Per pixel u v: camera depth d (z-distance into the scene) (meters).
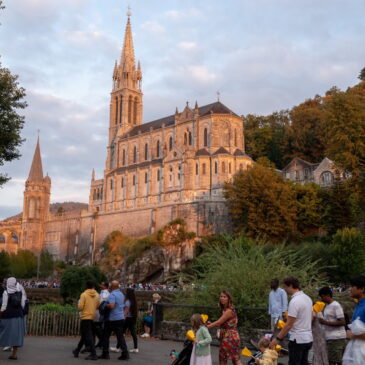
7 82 36.81
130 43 174.75
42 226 162.00
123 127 161.75
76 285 41.28
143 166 136.00
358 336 11.69
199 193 118.06
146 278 107.38
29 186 165.25
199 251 99.12
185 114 133.75
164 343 26.31
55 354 21.00
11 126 36.69
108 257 121.56
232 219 98.88
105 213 138.00
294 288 14.44
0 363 18.12
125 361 19.69
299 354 13.78
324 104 138.88
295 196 92.75
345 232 65.31
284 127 146.62
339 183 84.44
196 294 28.70
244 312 26.06
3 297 18.89
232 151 123.44
